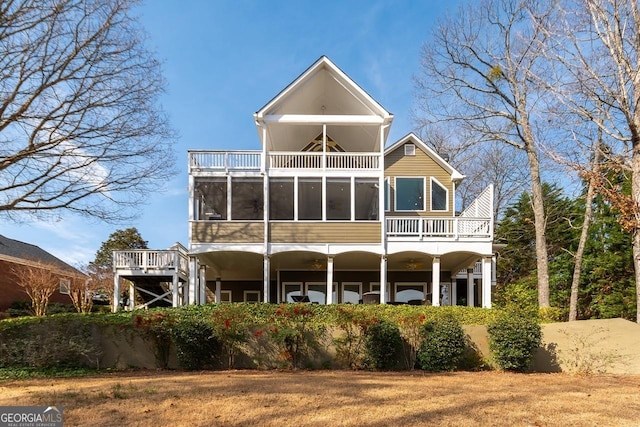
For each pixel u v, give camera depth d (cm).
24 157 1312
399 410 671
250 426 587
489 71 2003
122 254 1864
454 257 1933
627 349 1143
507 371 1130
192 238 1741
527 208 3191
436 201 2091
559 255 2802
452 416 643
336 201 1794
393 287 2203
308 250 1753
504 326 1141
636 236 1360
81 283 3097
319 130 2127
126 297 3138
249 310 1293
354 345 1154
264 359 1158
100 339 1161
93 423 599
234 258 1912
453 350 1117
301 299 2050
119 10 1404
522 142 2284
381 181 1802
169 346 1162
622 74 1348
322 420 614
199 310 1323
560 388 877
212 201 1788
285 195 1788
